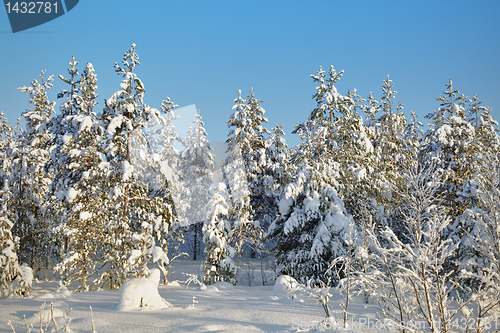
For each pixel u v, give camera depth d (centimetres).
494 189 452
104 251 1232
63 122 1387
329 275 1228
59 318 553
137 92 1226
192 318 559
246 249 2573
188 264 2250
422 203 436
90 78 1401
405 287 411
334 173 1473
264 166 2286
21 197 1642
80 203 1162
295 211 1382
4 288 875
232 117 2219
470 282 713
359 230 1251
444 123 1570
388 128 2200
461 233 902
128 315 580
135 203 1235
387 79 2295
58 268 1110
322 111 1658
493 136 1659
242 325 509
